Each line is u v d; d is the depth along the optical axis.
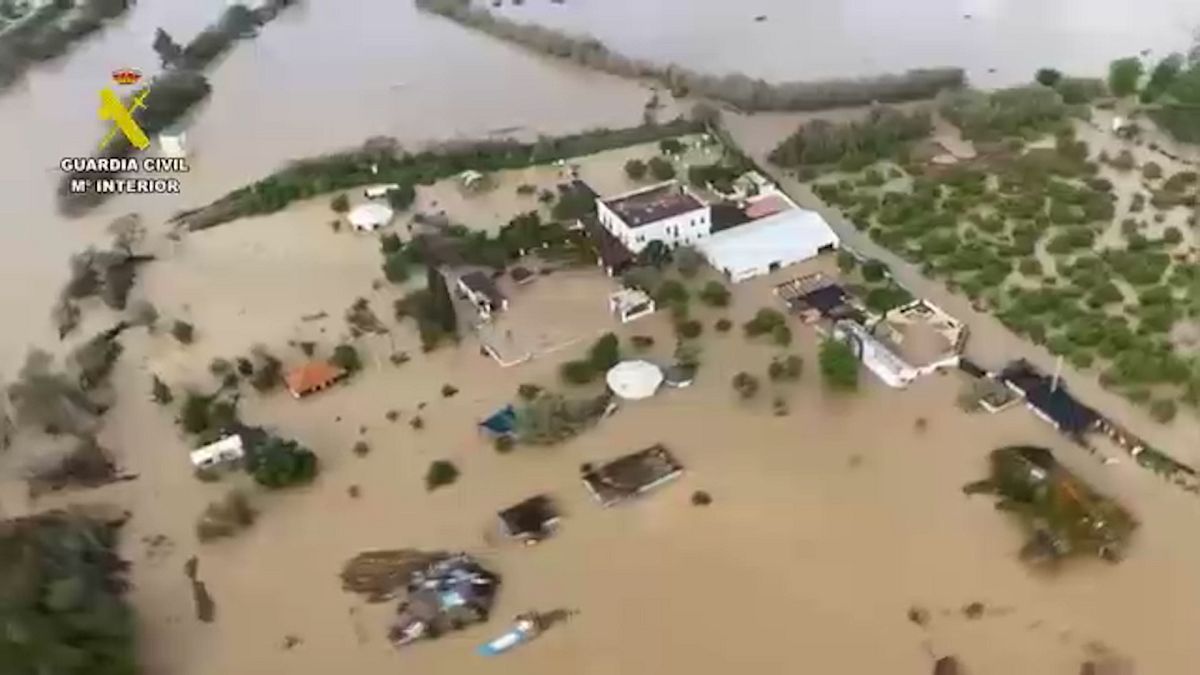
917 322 113.94
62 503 99.25
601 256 126.62
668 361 112.06
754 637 84.75
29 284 130.88
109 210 145.62
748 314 118.56
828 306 117.50
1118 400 104.69
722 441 102.69
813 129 149.25
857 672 81.88
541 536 93.81
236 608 89.12
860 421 104.25
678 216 127.56
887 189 140.00
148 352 117.38
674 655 83.69
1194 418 102.19
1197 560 89.25
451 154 152.38
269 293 125.56
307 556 93.38
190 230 139.38
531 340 115.94
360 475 100.81
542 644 85.12
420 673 83.31
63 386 108.75
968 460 99.38
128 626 86.19
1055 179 139.12
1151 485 96.06
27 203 148.25
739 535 93.25
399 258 127.00
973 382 107.56
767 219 131.50
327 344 116.69
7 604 83.50
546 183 144.88
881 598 87.38
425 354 114.81
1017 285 120.12
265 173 152.25
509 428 103.75
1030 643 83.44
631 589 89.12
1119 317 114.50
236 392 110.88
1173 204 132.25
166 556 93.94
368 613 88.31
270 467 98.81
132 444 105.44
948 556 90.56
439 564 91.81
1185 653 82.12
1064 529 91.31
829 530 93.31
